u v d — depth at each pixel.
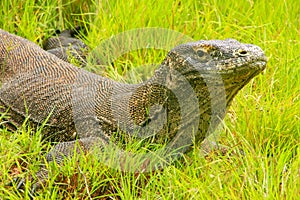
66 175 16.75
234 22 23.28
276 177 16.75
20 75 19.92
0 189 16.20
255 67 16.12
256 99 19.36
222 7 23.73
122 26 22.39
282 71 20.55
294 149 18.30
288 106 19.00
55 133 18.92
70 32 23.81
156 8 22.78
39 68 19.92
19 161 17.86
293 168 16.70
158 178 17.08
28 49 20.55
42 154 18.22
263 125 18.80
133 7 22.80
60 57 22.33
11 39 20.83
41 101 19.25
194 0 23.66
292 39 22.22
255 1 23.88
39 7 23.45
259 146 18.20
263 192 15.95
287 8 23.53
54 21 24.05
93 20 23.84
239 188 16.25
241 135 18.33
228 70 16.20
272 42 21.66
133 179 16.52
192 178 16.72
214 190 16.12
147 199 16.08
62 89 19.23
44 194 16.56
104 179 16.77
